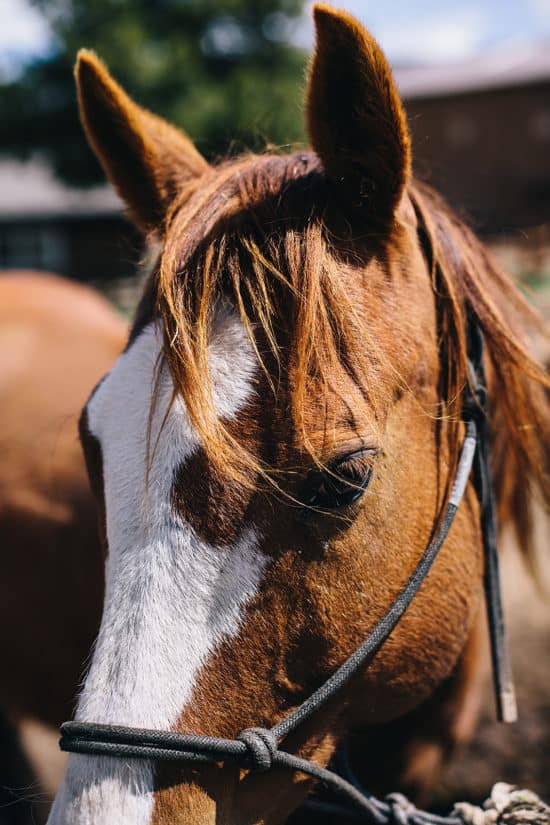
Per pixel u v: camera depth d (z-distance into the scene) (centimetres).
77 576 211
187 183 154
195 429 113
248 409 113
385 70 120
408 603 130
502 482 180
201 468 112
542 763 284
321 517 116
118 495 118
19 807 258
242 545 112
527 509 181
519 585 390
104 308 360
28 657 226
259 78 1838
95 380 261
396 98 121
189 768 110
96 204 2380
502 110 2427
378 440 119
